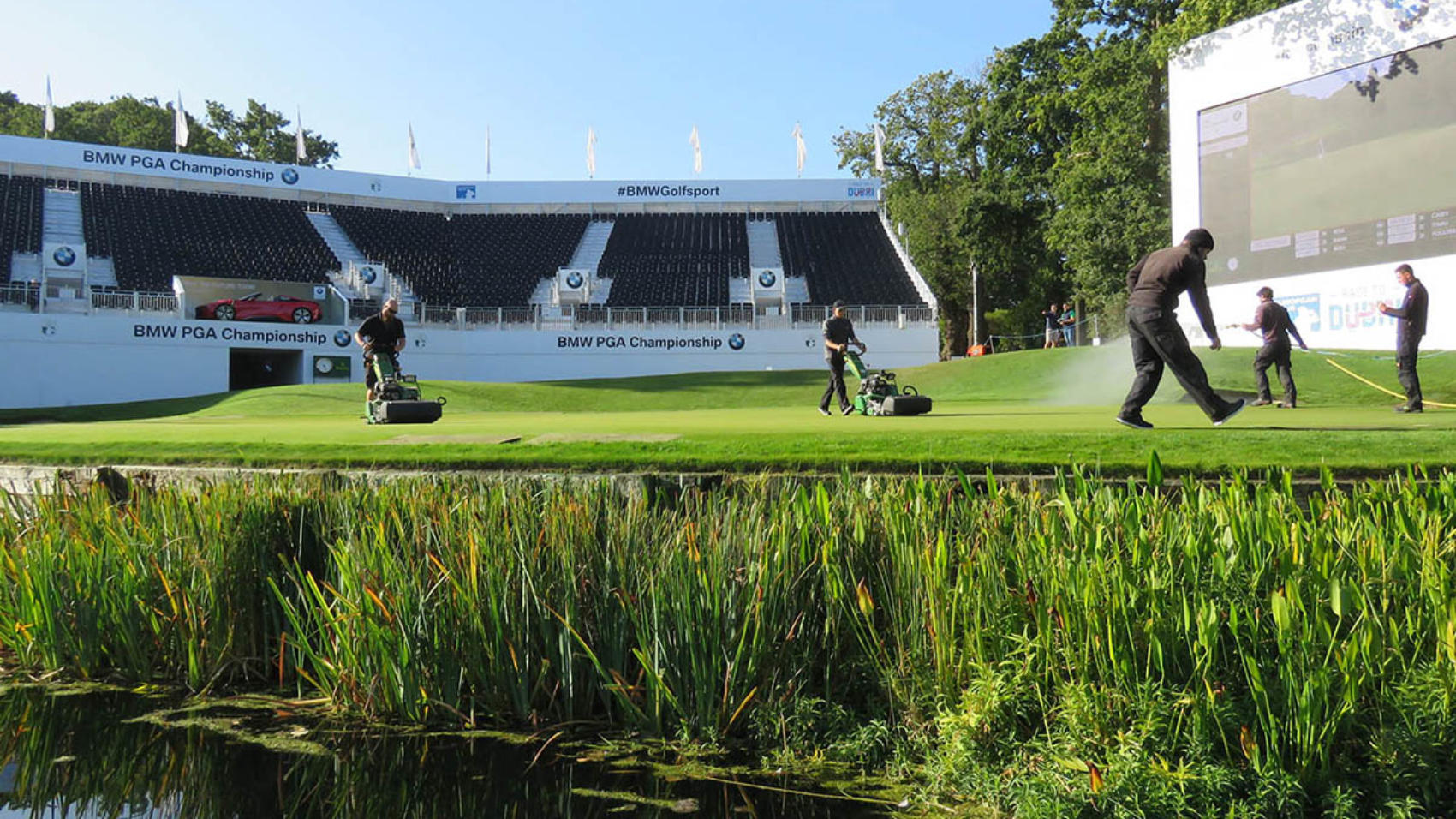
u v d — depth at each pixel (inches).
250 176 1610.5
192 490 229.9
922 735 145.3
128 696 182.4
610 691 164.9
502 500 180.9
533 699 166.4
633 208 1779.0
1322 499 181.6
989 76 1587.1
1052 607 135.0
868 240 1712.6
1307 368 671.8
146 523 201.9
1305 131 701.3
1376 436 233.1
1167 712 124.8
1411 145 630.5
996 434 253.0
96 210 1480.1
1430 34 617.9
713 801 135.8
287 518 195.8
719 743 153.6
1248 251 749.3
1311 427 281.1
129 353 1229.7
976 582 144.2
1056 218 1325.0
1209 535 136.8
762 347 1397.6
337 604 174.2
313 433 334.3
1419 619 125.3
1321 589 127.8
